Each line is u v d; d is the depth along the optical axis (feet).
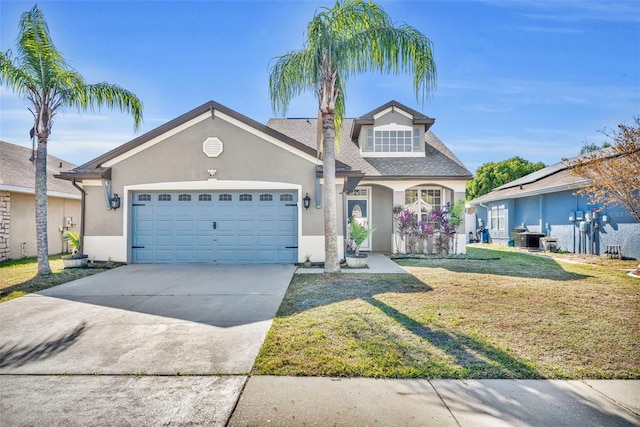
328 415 9.65
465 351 13.62
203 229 36.09
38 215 30.35
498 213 69.67
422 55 27.09
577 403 10.18
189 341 14.98
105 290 24.36
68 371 12.30
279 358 13.12
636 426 9.12
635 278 28.14
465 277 28.32
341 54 27.71
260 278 28.32
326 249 29.32
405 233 44.16
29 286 25.68
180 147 35.60
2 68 29.55
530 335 15.24
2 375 12.04
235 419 9.48
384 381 11.48
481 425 9.21
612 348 13.85
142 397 10.61
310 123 57.36
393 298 21.47
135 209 36.19
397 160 48.55
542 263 36.96
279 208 36.04
